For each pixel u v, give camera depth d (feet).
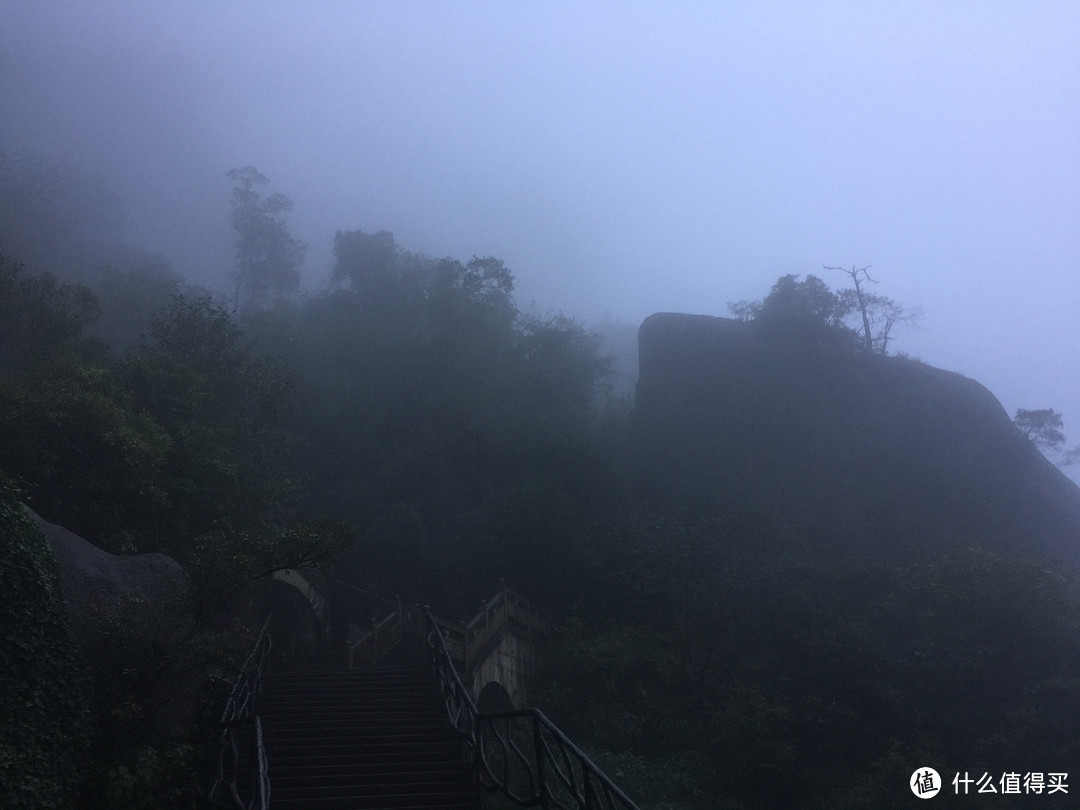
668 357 104.78
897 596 56.34
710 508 83.05
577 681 57.06
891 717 47.11
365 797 26.63
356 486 78.59
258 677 36.45
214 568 29.35
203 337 63.10
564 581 69.97
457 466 82.69
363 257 106.22
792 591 61.41
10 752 19.54
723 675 55.83
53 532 29.45
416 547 71.61
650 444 99.91
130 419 42.32
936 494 86.58
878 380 95.55
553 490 73.97
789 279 103.86
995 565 54.60
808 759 46.24
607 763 44.98
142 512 41.47
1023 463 89.92
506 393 89.92
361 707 36.27
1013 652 48.47
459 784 28.50
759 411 96.37
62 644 23.65
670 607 65.87
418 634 55.01
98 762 23.04
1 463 35.19
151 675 27.04
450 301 94.27
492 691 52.49
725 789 45.06
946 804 39.65
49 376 42.57
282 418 67.31
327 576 63.87
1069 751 41.16
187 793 24.71
